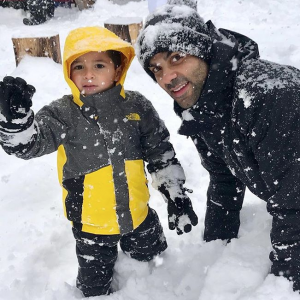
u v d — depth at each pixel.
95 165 1.91
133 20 5.24
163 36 1.64
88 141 1.90
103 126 1.90
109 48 1.84
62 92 4.27
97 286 2.12
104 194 1.94
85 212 1.96
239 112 1.62
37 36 4.72
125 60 1.98
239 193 2.26
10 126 1.61
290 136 1.54
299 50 4.68
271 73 1.62
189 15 1.69
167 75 1.70
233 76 1.69
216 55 1.66
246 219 2.54
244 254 2.10
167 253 2.38
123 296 2.13
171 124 3.66
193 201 2.80
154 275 2.24
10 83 1.58
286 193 1.61
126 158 1.95
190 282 2.15
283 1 6.96
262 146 1.59
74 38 1.88
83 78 1.88
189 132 1.84
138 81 4.43
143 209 2.06
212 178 2.25
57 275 2.29
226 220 2.33
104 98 1.88
